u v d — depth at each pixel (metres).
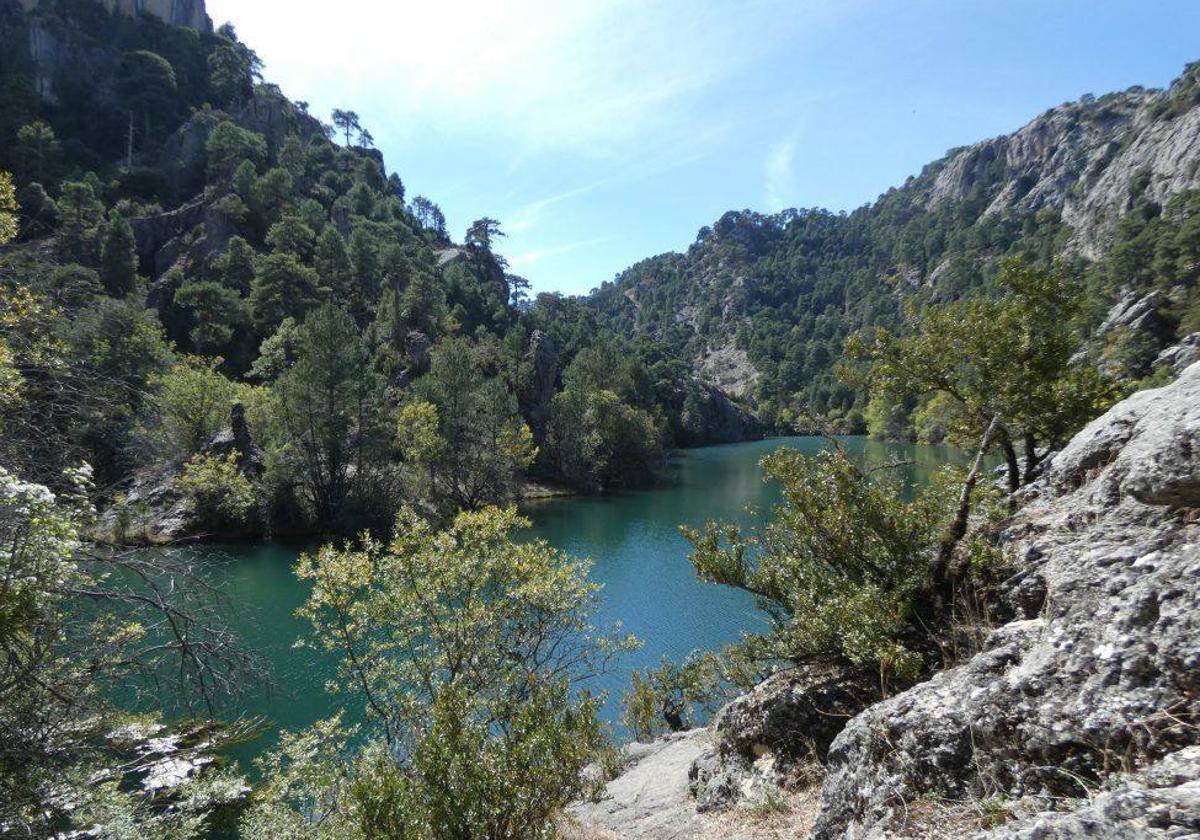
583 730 5.95
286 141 126.38
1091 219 148.12
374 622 11.60
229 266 89.88
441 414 62.72
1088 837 2.09
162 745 14.77
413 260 118.38
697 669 14.65
